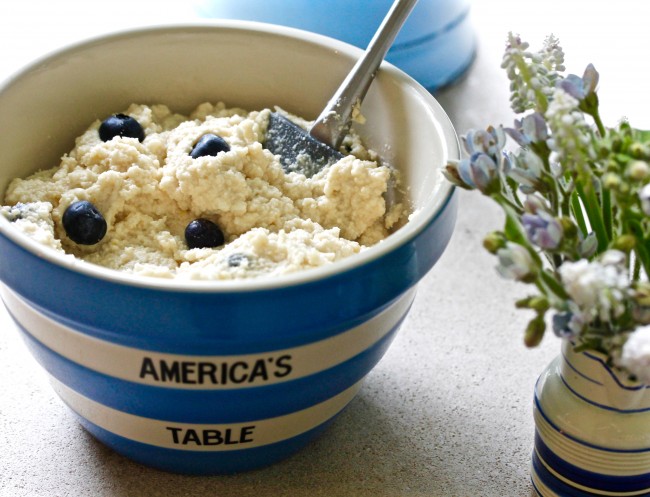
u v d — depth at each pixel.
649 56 1.06
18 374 0.75
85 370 0.63
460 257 0.85
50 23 1.06
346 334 0.62
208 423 0.64
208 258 0.66
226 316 0.59
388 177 0.71
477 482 0.70
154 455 0.67
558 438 0.66
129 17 1.08
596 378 0.64
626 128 0.62
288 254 0.65
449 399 0.74
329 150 0.73
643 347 0.56
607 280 0.56
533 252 0.59
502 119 0.97
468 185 0.63
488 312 0.81
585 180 0.61
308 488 0.69
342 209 0.71
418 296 0.81
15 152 0.71
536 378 0.76
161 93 0.76
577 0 1.15
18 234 0.60
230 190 0.69
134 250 0.69
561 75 0.66
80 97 0.74
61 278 0.59
